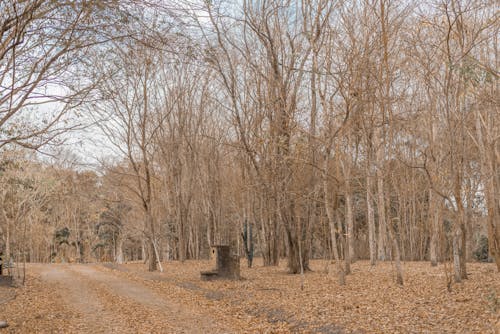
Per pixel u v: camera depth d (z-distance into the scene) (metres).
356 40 19.88
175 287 20.81
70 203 56.12
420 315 12.31
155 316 14.28
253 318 13.77
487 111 20.75
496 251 19.30
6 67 12.47
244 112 26.56
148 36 12.75
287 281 21.39
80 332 12.16
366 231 43.84
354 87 18.44
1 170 23.48
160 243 41.31
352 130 20.53
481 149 19.78
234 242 50.56
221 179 41.00
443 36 18.58
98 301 17.45
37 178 32.22
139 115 30.09
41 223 52.28
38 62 12.56
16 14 10.93
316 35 20.03
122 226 46.12
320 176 21.64
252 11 24.08
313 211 24.62
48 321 13.54
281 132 21.77
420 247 36.91
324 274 23.45
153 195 37.44
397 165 28.23
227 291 18.75
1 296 18.12
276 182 21.92
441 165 20.05
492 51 19.02
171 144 38.41
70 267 33.69
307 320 12.82
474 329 10.46
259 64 25.62
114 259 55.25
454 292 15.23
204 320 13.65
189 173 39.53
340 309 13.91
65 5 11.59
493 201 19.52
